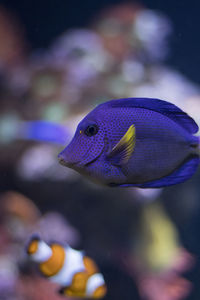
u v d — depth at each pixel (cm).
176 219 197
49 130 185
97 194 178
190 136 52
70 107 209
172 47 511
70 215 179
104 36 254
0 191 187
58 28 566
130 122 51
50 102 213
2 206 179
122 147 50
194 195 193
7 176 188
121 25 260
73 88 216
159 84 237
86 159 50
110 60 238
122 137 50
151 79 240
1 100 221
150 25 266
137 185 51
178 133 52
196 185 191
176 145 51
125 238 184
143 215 185
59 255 80
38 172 178
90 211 181
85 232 180
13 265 169
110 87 220
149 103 52
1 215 178
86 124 50
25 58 276
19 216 175
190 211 196
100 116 51
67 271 81
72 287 82
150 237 186
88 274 83
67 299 158
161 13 545
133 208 182
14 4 547
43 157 180
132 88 224
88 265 84
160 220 190
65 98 213
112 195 177
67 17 567
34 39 555
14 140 189
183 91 238
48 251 79
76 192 179
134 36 259
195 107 207
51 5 559
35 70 226
